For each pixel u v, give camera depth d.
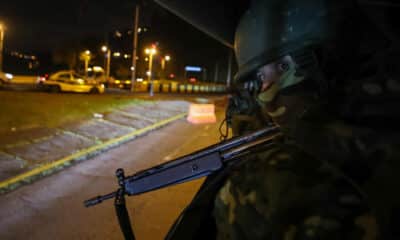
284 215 0.76
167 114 14.92
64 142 8.27
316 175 0.75
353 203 0.69
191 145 9.23
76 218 4.48
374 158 0.67
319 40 0.81
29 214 4.54
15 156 6.77
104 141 8.89
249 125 1.15
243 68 1.01
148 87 40.75
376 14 0.70
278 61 0.88
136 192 1.40
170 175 1.31
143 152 8.21
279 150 0.85
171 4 1.24
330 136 0.73
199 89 49.44
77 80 26.44
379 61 0.70
